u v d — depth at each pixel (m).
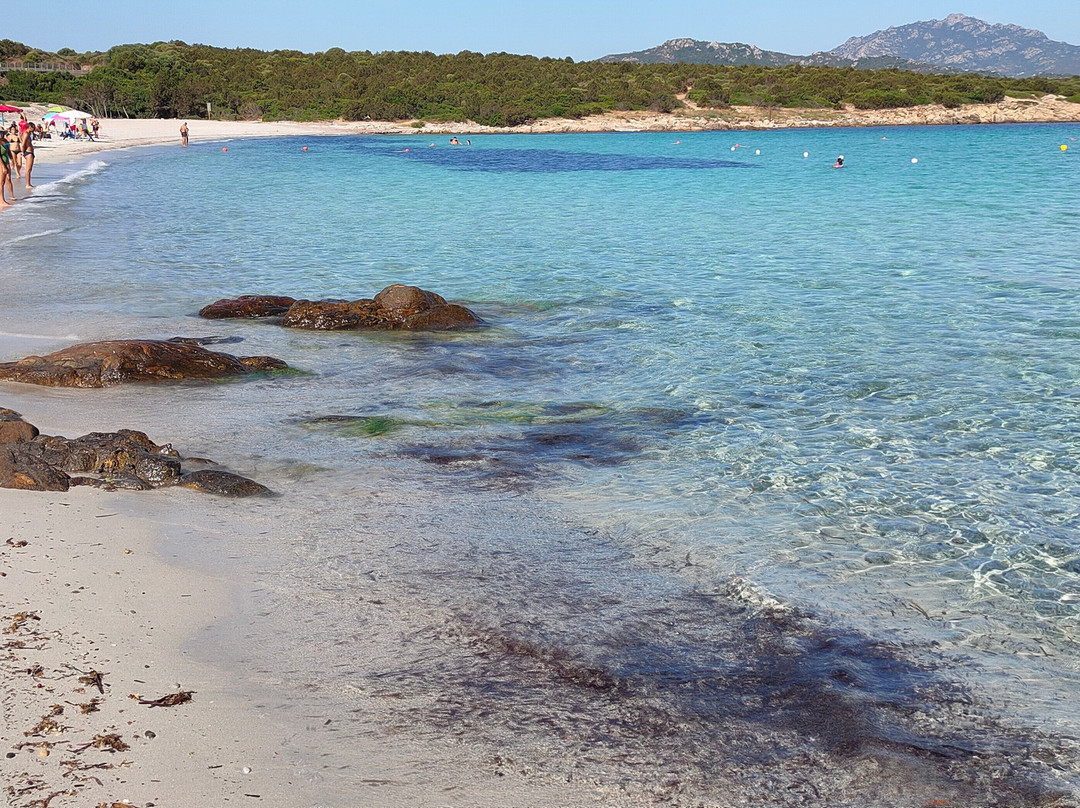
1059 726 4.95
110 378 11.41
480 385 11.84
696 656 5.59
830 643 5.79
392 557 6.86
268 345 13.76
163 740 4.40
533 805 4.15
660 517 7.79
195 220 28.73
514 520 7.68
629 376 12.22
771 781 4.42
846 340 13.84
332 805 4.03
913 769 4.54
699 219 29.91
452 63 137.88
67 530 6.91
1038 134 96.00
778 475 8.76
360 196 37.84
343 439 9.70
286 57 139.88
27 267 19.67
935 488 8.43
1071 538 7.41
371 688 5.08
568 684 5.24
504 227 27.94
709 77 133.25
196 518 7.41
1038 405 10.72
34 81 101.56
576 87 124.56
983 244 23.42
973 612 6.25
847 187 41.78
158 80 107.44
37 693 4.71
